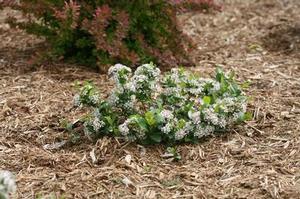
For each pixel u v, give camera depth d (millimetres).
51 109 3100
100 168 2654
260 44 4043
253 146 2801
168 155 2736
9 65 3615
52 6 3520
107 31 3561
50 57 3611
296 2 4867
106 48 3434
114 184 2561
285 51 3920
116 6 3596
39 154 2748
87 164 2684
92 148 2770
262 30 4316
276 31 4270
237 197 2484
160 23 3633
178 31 3668
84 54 3672
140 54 3592
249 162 2689
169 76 2887
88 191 2518
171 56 3592
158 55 3584
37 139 2875
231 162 2699
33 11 3547
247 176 2604
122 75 2797
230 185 2559
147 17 3621
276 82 3424
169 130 2727
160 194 2512
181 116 2850
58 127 2957
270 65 3682
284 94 3271
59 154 2750
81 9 3551
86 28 3434
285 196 2473
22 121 3002
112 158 2713
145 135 2777
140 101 2895
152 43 3689
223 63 3719
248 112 2992
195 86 2869
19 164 2686
